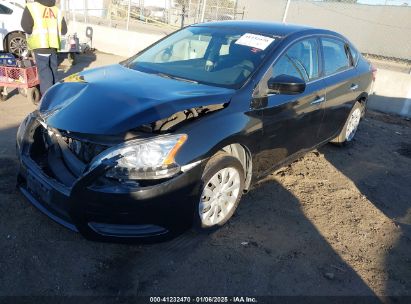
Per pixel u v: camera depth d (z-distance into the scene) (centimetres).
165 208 278
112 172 266
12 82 616
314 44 432
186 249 315
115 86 328
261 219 365
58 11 610
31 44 595
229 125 312
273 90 347
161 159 270
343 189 446
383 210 413
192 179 286
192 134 286
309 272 306
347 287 296
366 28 2277
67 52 993
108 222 274
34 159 321
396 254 341
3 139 481
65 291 267
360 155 561
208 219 324
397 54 2150
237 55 377
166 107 294
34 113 334
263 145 357
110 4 1816
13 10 1023
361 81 530
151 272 289
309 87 410
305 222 370
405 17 2152
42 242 307
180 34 445
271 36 397
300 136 417
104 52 1273
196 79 361
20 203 349
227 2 2155
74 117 287
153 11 2269
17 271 278
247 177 361
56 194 278
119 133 271
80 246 307
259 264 308
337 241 349
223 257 311
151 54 427
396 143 637
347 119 536
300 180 452
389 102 827
